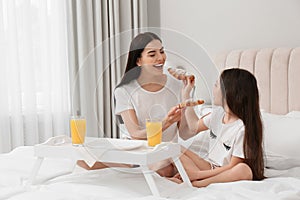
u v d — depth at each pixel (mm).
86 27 3484
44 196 1629
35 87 3352
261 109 2846
